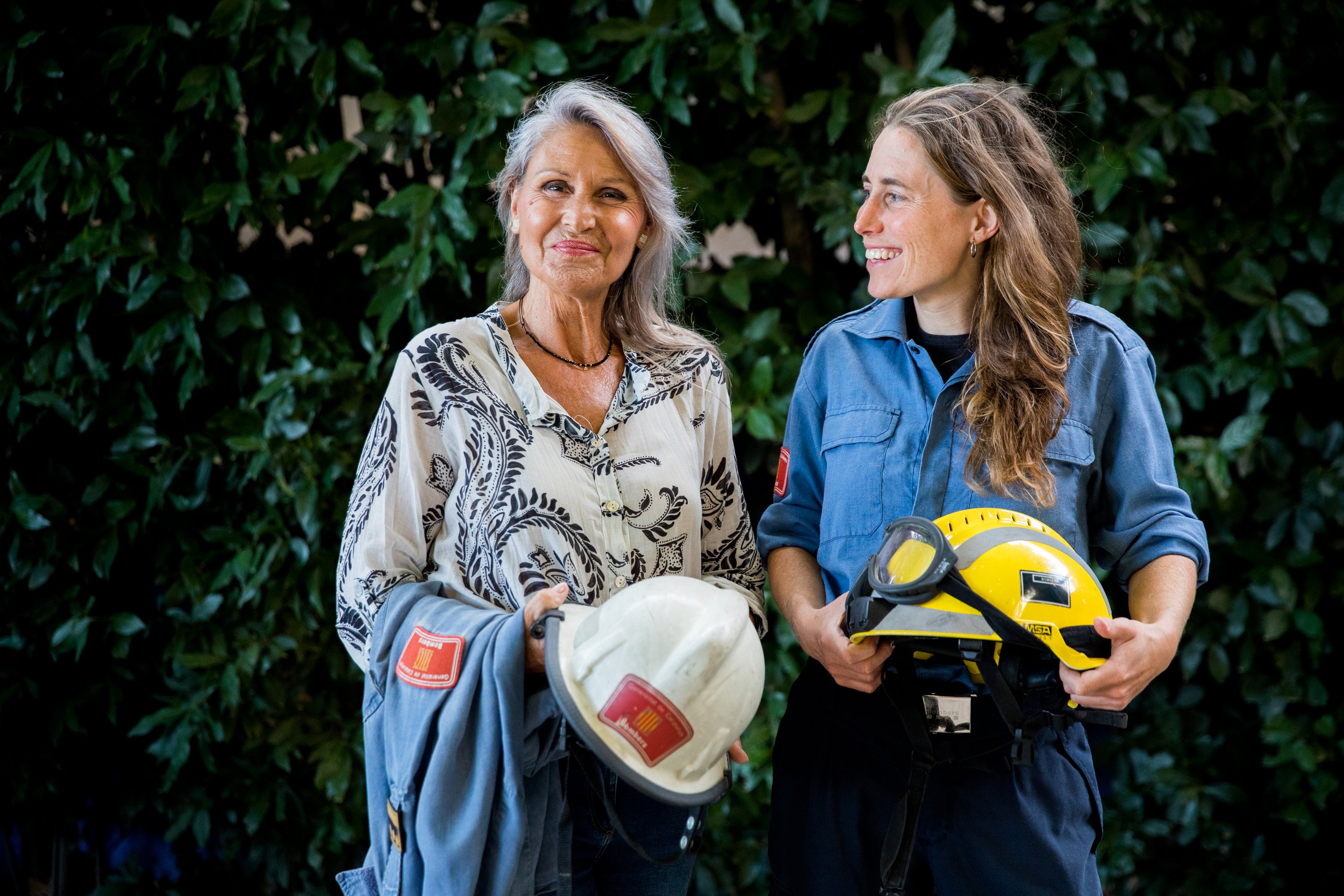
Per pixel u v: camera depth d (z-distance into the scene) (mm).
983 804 1751
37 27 2830
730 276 2854
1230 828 3014
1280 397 3010
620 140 1775
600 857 1895
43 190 2787
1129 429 1795
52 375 2930
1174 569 1736
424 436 1762
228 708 2982
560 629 1563
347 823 3031
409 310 2947
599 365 1913
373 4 2914
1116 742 3076
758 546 2061
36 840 3229
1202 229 2869
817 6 2760
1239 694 3119
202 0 2953
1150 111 2750
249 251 3082
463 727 1613
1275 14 2766
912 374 1863
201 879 3182
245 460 2975
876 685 1712
